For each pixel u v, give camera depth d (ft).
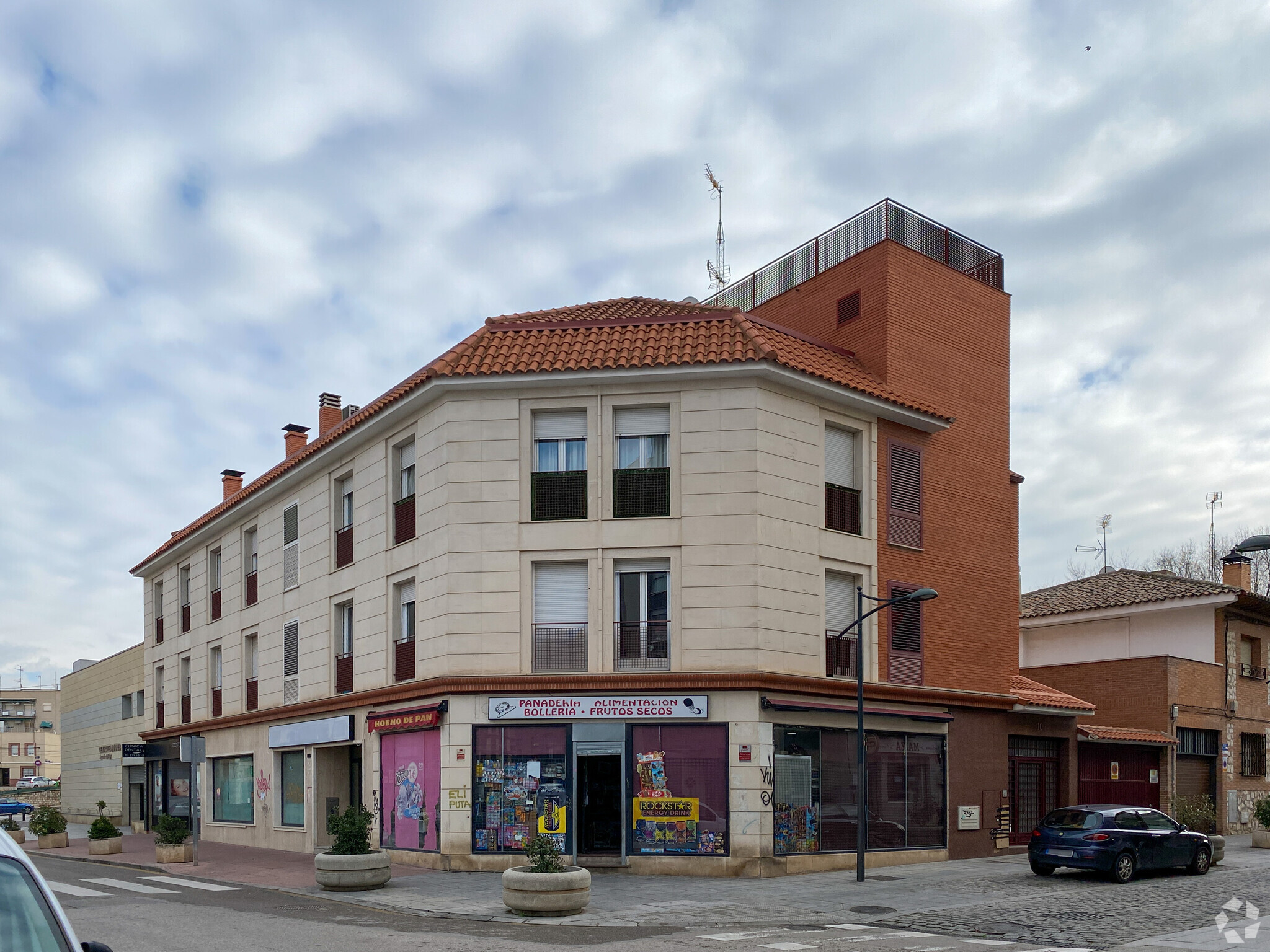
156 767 121.80
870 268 77.61
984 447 81.97
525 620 64.03
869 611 63.36
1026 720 82.02
